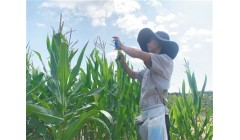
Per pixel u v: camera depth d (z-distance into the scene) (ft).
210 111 7.80
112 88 7.36
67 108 6.89
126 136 7.43
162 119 7.07
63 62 6.25
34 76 7.39
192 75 7.82
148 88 7.16
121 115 6.96
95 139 7.13
